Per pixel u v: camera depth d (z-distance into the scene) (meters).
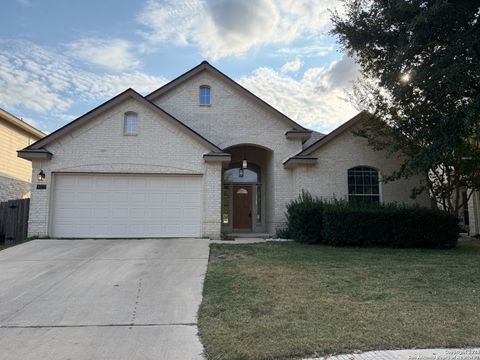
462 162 12.92
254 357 4.30
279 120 16.56
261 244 12.72
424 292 6.88
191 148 14.44
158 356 4.44
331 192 15.26
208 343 4.73
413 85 10.62
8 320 5.70
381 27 11.30
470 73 9.20
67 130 13.91
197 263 9.45
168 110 16.20
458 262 9.63
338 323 5.30
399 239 12.41
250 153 18.78
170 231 14.10
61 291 7.18
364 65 13.10
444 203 13.98
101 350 4.62
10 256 10.29
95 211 13.92
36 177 13.75
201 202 14.32
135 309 6.18
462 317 5.51
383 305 6.09
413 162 11.54
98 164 13.99
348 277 7.98
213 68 16.42
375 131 14.43
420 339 4.71
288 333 4.95
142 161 14.16
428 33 9.98
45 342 4.87
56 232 13.70
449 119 10.41
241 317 5.62
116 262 9.58
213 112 16.36
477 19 9.63
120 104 14.32
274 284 7.42
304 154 15.32
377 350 4.45
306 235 13.05
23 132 20.55
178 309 6.17
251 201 18.56
